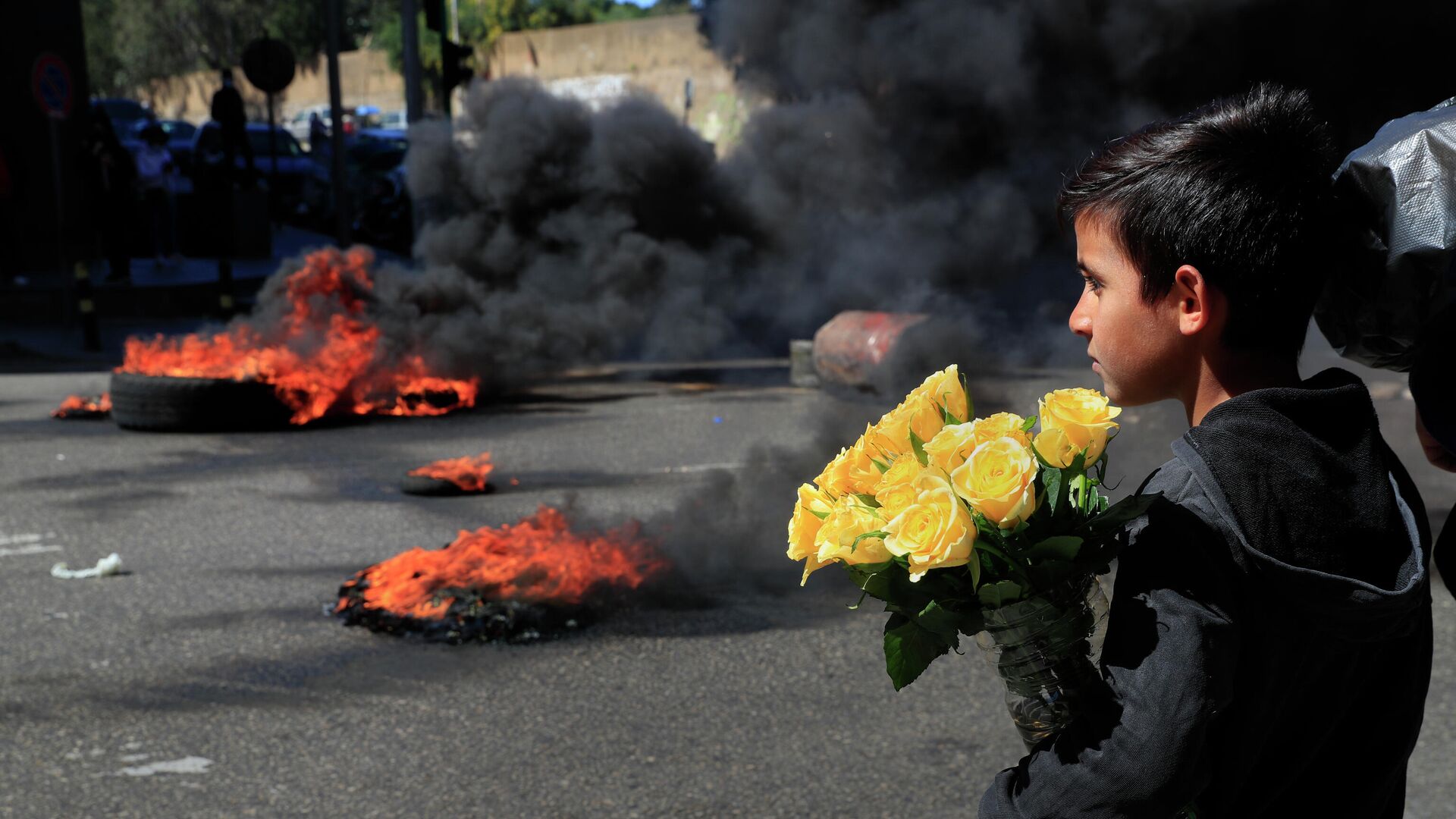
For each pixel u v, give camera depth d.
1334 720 1.16
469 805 3.39
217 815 3.35
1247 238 1.11
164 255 20.78
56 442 8.86
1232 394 1.17
